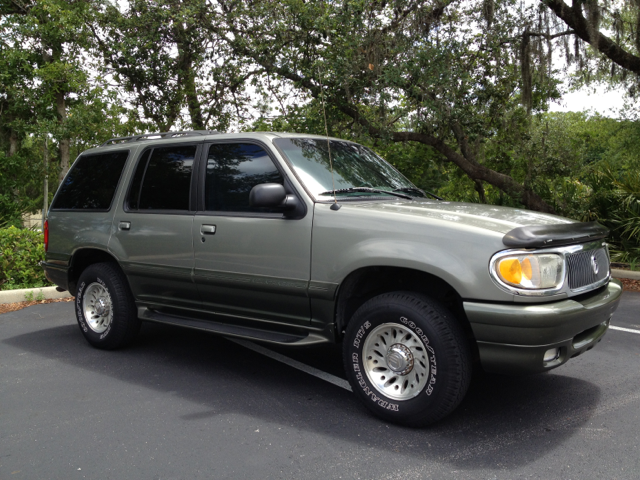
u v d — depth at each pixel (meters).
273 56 12.39
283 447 3.21
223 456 3.11
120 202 5.05
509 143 13.49
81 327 5.39
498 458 3.03
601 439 3.24
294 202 3.84
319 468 2.96
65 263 5.49
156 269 4.68
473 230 3.22
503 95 12.45
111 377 4.49
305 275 3.81
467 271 3.17
